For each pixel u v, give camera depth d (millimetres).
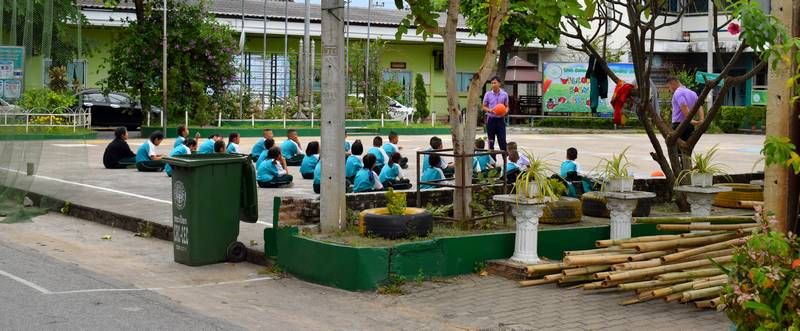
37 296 8383
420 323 7793
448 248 9320
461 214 10258
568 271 8719
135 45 29641
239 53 32094
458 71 43938
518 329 7551
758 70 11219
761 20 6258
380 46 37812
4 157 13336
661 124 12062
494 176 11234
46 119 15359
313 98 34406
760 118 36938
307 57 32562
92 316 7723
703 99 11547
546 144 28438
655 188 13070
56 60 14312
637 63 11867
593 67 12305
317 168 15328
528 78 38594
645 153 25266
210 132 29344
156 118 31547
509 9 10922
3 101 13273
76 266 9922
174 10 29984
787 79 6242
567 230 9906
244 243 10695
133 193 15414
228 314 8016
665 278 8125
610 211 10016
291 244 9531
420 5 10555
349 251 8828
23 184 13438
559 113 39750
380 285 8852
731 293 5340
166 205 13812
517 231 9406
